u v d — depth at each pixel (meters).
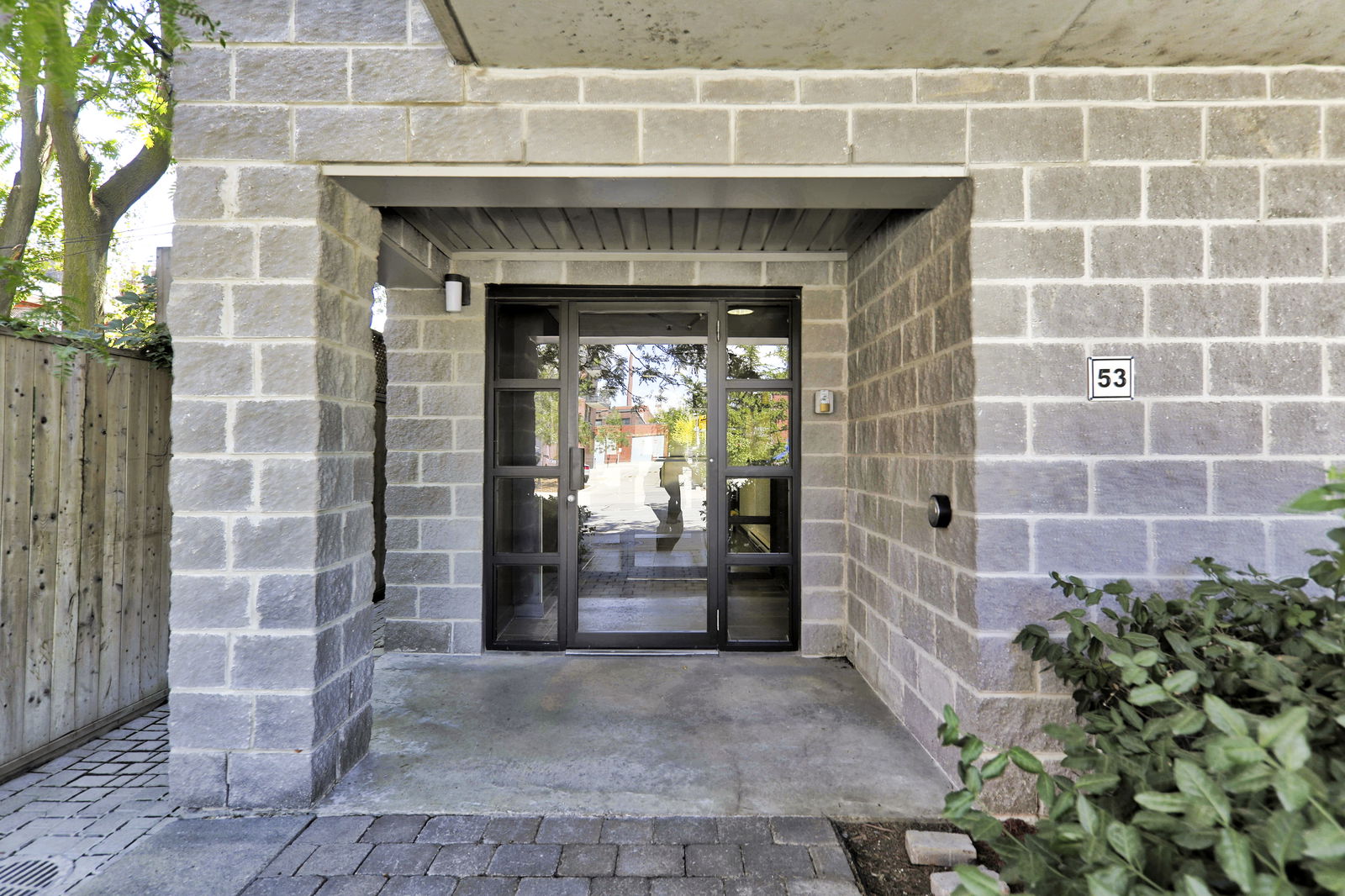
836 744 2.94
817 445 4.15
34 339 2.69
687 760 2.79
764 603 4.25
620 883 2.04
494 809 2.43
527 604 4.29
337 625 2.62
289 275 2.46
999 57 2.40
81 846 2.21
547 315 4.27
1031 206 2.46
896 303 3.28
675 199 2.74
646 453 4.26
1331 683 1.48
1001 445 2.45
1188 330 2.45
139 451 3.23
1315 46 2.32
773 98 2.48
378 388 5.65
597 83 2.47
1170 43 2.30
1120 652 1.80
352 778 2.65
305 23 2.46
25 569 2.67
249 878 2.05
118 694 3.12
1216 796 1.10
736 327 4.27
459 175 2.50
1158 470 2.45
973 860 2.12
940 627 2.76
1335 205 2.44
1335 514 2.44
